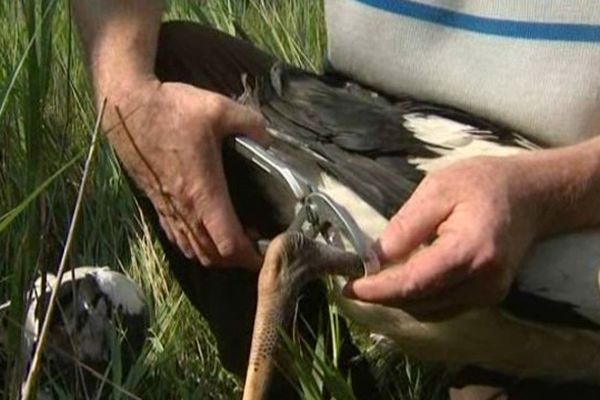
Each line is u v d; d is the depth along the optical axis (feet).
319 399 9.38
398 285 8.32
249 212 10.17
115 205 13.69
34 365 8.25
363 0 10.43
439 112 10.18
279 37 16.89
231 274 10.62
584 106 9.69
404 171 9.54
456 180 8.61
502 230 8.47
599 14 9.61
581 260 9.11
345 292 8.40
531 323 9.20
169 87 10.04
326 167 9.66
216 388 11.69
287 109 10.35
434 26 10.17
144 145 10.02
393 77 10.39
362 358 11.10
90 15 10.59
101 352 11.23
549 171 8.85
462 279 8.42
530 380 9.89
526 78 9.82
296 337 9.46
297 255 7.84
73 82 14.99
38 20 11.43
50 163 13.06
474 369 10.14
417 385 11.69
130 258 13.44
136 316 11.53
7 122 12.43
